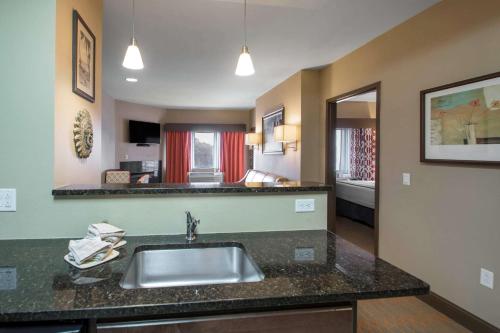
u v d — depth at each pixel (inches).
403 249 106.3
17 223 54.5
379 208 118.3
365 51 127.5
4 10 53.7
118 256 47.2
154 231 58.7
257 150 258.8
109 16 103.2
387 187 114.1
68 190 55.1
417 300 99.6
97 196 56.5
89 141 73.2
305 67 161.6
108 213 57.0
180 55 143.8
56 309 30.4
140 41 126.0
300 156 166.7
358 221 215.8
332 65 154.2
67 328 31.4
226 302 32.5
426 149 95.5
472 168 81.7
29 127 54.2
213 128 323.6
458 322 86.0
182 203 59.7
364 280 38.1
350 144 285.3
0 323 31.9
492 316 77.2
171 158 315.9
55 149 55.3
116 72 173.8
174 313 33.2
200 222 60.5
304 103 166.2
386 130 114.7
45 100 54.4
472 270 82.0
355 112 257.6
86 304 31.3
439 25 91.5
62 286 35.9
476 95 79.9
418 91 99.5
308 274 40.1
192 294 33.8
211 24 109.2
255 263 44.9
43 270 41.0
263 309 35.9
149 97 253.9
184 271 53.9
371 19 104.2
